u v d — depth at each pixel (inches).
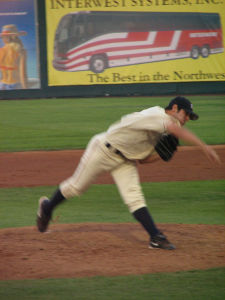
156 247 711.7
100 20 3223.4
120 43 3255.4
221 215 983.6
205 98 3181.6
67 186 711.7
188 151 1856.5
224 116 2593.5
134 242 752.3
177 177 1412.4
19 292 567.5
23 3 3157.0
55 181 1369.3
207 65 3329.2
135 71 3297.2
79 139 2070.6
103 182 1349.7
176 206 1072.2
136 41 3260.3
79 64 3260.3
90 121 2476.6
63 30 3216.0
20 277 613.3
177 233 811.4
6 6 3147.1
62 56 3240.7
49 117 2603.3
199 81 3339.1
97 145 680.4
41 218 749.9
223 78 3346.5
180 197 1164.5
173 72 3314.5
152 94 3334.2
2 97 3260.3
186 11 3255.4
